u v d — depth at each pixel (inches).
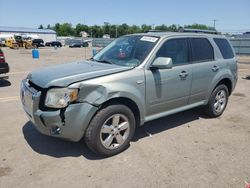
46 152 156.3
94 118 141.3
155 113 172.7
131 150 159.8
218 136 183.6
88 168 139.0
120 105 148.3
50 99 133.9
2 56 339.0
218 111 223.9
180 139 177.5
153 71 163.0
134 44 179.3
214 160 148.9
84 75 141.7
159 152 157.8
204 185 125.4
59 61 818.2
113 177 131.0
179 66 179.5
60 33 5477.4
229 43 233.5
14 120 211.0
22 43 1881.2
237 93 332.8
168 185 125.0
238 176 133.3
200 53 198.5
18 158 148.6
